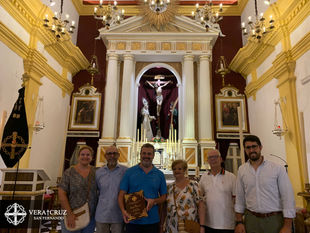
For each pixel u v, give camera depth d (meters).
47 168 7.56
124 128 8.48
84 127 9.05
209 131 8.45
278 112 6.82
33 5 6.40
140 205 2.70
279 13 6.52
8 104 5.57
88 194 2.95
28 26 6.39
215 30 9.05
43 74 6.98
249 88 8.85
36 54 6.43
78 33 10.20
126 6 10.35
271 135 7.26
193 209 2.77
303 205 5.37
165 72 10.43
